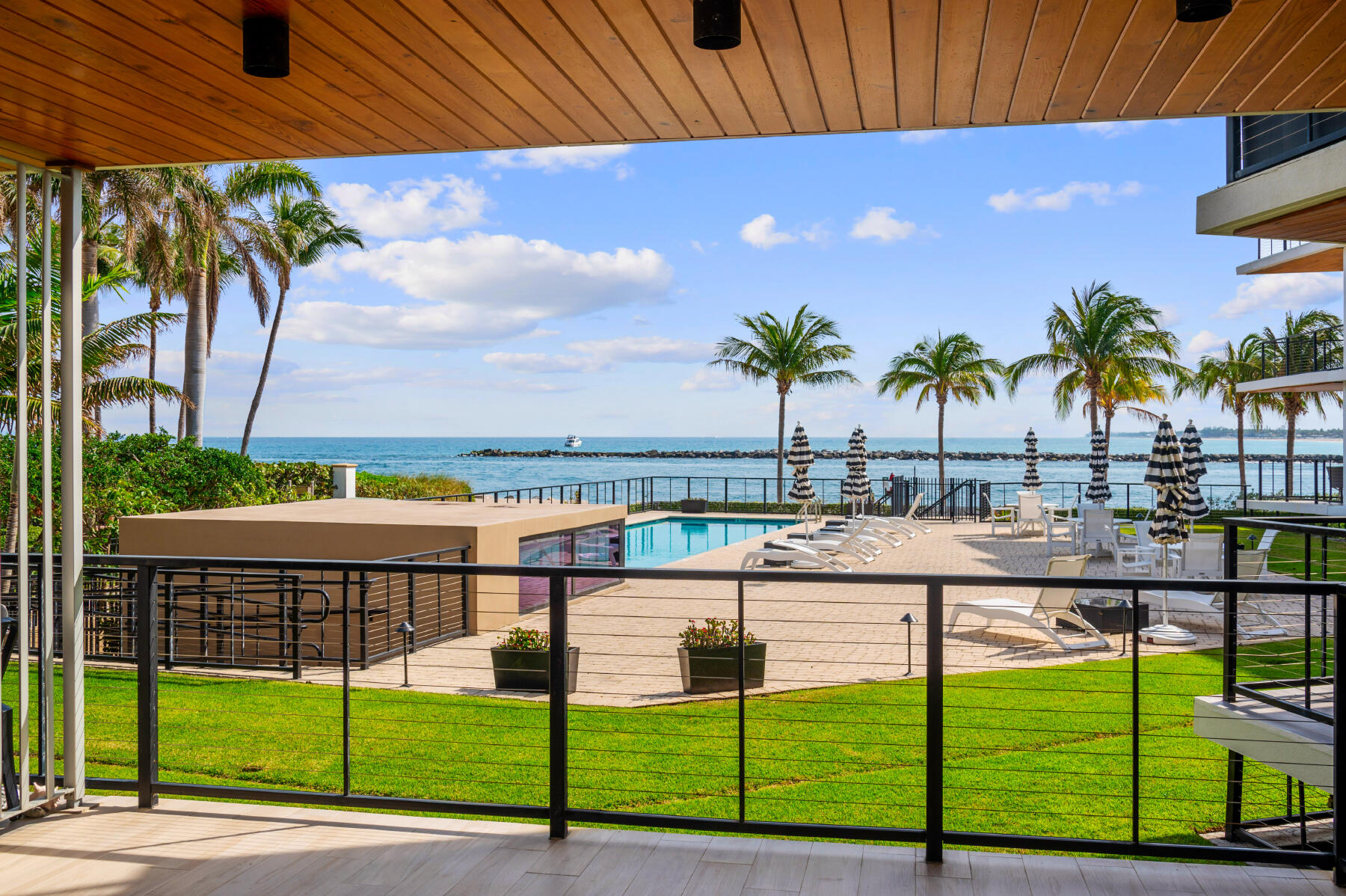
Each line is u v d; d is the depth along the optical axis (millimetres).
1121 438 147500
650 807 4469
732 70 2994
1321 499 23312
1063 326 29812
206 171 24344
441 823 3430
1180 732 6059
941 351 31016
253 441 164375
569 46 2803
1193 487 14555
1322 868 2982
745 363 32625
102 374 16250
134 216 19859
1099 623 9547
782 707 6680
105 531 13703
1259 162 10188
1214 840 4527
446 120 3477
